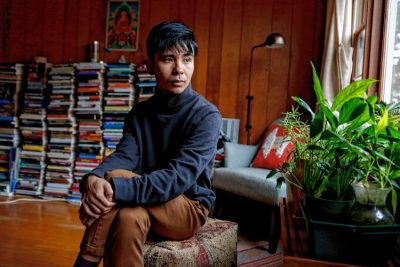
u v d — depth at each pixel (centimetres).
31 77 335
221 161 296
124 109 318
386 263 91
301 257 92
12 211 280
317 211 97
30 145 334
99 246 102
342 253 90
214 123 124
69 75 326
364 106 92
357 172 95
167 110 127
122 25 350
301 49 313
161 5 341
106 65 322
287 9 315
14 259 192
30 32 369
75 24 360
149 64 132
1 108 341
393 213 96
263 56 321
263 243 236
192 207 117
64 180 327
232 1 326
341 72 257
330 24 272
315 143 100
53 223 256
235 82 327
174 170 112
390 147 94
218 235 127
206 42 332
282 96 318
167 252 109
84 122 324
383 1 197
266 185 215
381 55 196
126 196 103
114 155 129
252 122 324
